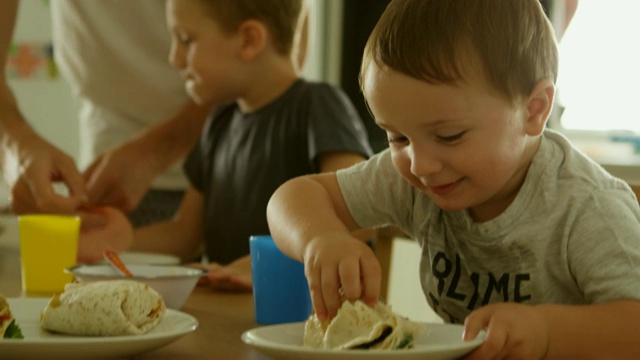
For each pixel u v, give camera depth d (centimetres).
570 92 294
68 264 127
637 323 80
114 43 216
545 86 91
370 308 80
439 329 87
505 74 86
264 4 177
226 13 175
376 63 87
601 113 295
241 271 137
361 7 317
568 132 295
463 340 77
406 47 84
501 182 89
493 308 78
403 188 110
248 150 184
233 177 186
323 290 84
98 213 164
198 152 199
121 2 213
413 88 84
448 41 84
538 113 92
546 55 93
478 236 101
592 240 91
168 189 224
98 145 226
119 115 223
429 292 111
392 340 75
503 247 99
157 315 87
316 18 316
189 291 109
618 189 95
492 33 86
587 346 77
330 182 113
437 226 107
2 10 185
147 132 201
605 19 290
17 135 175
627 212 92
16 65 358
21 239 128
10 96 186
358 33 317
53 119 361
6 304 81
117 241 159
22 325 88
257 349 75
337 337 77
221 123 196
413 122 85
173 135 202
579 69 294
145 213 223
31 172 164
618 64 293
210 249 192
